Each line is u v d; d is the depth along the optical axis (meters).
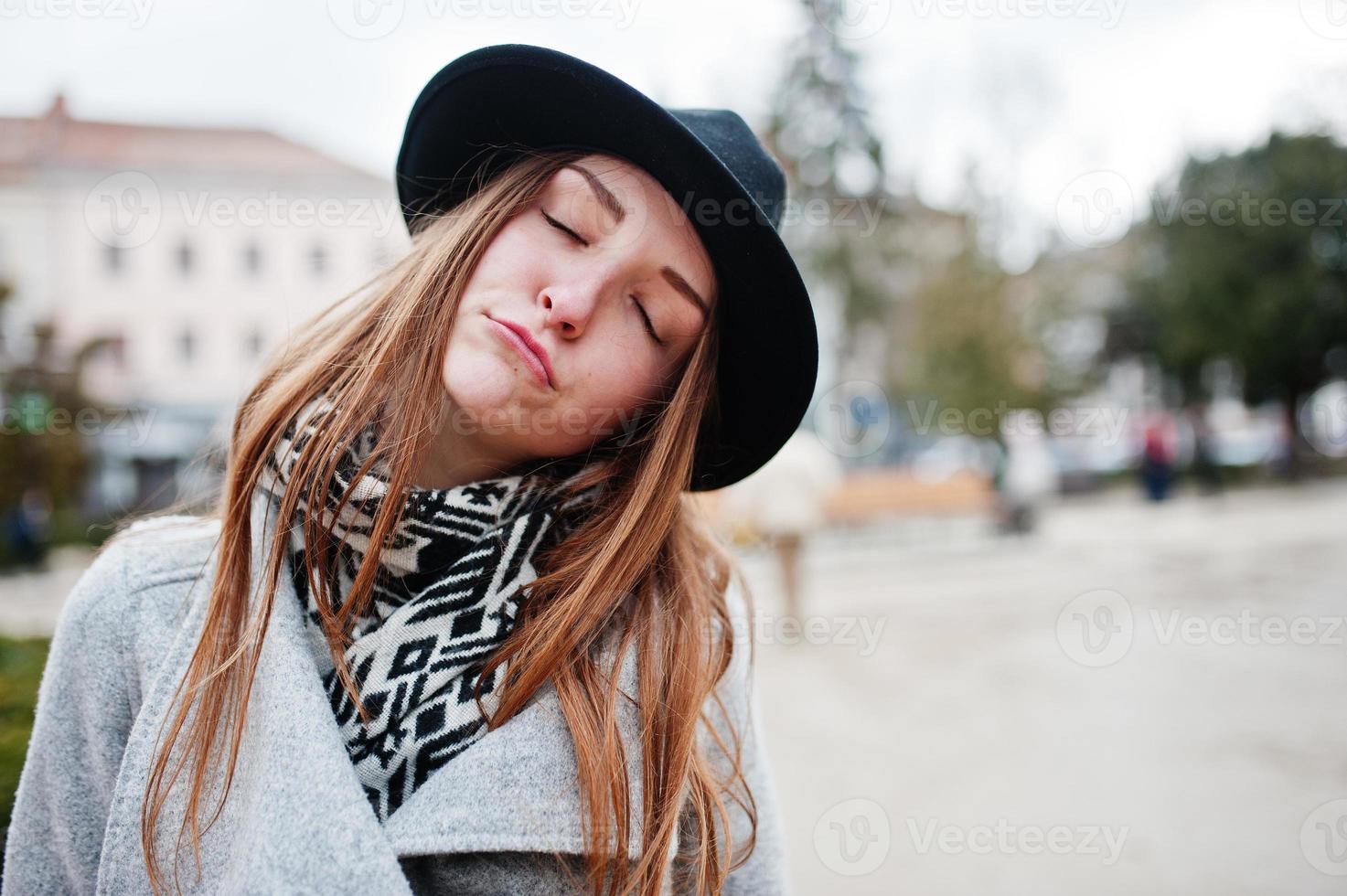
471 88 1.01
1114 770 3.49
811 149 16.23
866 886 2.58
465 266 0.92
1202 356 20.28
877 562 10.03
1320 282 18.56
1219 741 3.80
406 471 0.88
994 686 4.77
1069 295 20.78
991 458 13.19
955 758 3.64
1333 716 4.11
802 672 5.11
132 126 21.86
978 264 17.59
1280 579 7.40
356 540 0.88
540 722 0.87
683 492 1.09
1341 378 19.95
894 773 3.48
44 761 0.90
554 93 0.95
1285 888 2.54
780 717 4.26
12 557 12.85
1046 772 3.48
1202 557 9.02
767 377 1.12
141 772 0.83
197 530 1.01
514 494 0.95
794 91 16.22
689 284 0.96
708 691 0.98
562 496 1.01
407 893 0.73
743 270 0.99
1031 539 11.46
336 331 1.02
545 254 0.91
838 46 15.98
